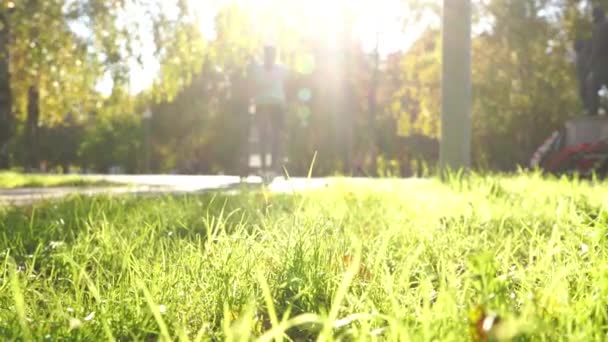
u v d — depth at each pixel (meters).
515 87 30.70
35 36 15.20
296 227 3.38
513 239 3.80
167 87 15.61
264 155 14.67
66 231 4.85
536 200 6.14
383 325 2.23
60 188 15.34
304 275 2.80
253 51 14.77
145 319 2.27
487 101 30.78
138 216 5.29
